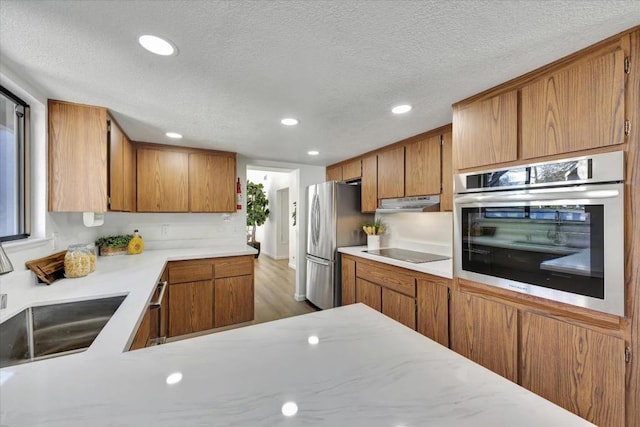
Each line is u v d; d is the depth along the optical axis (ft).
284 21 3.48
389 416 1.82
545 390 4.52
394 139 8.97
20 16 3.32
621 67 3.73
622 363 3.72
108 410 1.85
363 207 11.08
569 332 4.25
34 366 2.39
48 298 4.42
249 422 1.74
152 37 3.78
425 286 7.20
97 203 6.07
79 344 4.48
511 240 4.99
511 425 1.75
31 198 5.50
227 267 9.82
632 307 3.64
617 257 3.74
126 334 3.14
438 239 9.56
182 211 9.87
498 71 4.74
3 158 5.02
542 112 4.59
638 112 3.62
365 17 3.42
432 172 8.00
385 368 2.41
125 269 6.70
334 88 5.35
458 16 3.41
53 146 5.72
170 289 8.87
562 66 4.35
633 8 3.26
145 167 9.29
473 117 5.67
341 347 2.80
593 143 4.00
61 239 6.42
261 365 2.44
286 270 19.74
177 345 2.81
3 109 5.01
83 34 3.69
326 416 1.81
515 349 4.94
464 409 1.90
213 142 9.32
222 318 9.72
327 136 8.62
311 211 12.59
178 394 2.02
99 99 5.75
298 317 3.66
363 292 9.75
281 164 13.01
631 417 3.64
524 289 4.80
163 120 7.06
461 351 5.91
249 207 24.38
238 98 5.78
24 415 1.80
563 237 4.29
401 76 4.91
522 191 4.81
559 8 3.28
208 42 3.91
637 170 3.62
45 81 4.97
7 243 4.66
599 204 3.90
